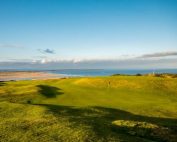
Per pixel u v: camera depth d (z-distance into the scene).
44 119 24.31
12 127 21.23
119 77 68.44
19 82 73.75
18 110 29.09
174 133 23.81
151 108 39.34
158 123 29.42
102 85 61.34
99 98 46.66
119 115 32.62
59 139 18.50
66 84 65.38
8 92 50.28
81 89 57.06
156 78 65.69
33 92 48.84
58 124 22.27
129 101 44.72
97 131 20.88
